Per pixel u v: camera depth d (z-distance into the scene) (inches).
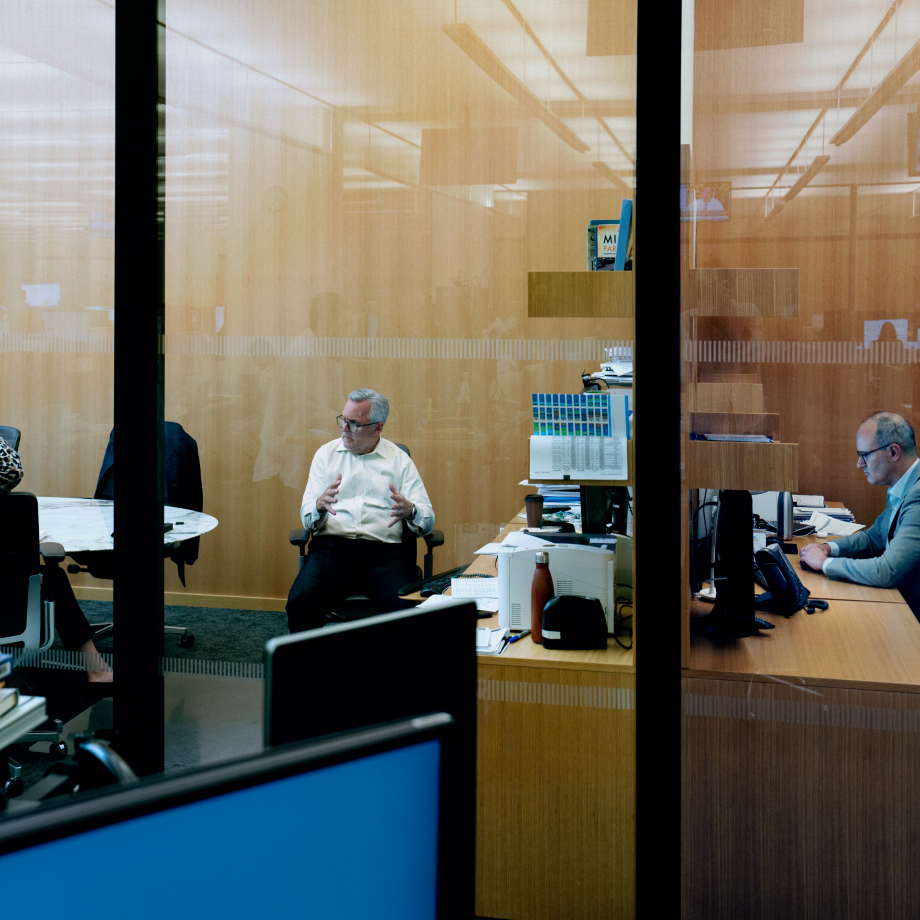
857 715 75.0
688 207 77.5
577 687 80.1
